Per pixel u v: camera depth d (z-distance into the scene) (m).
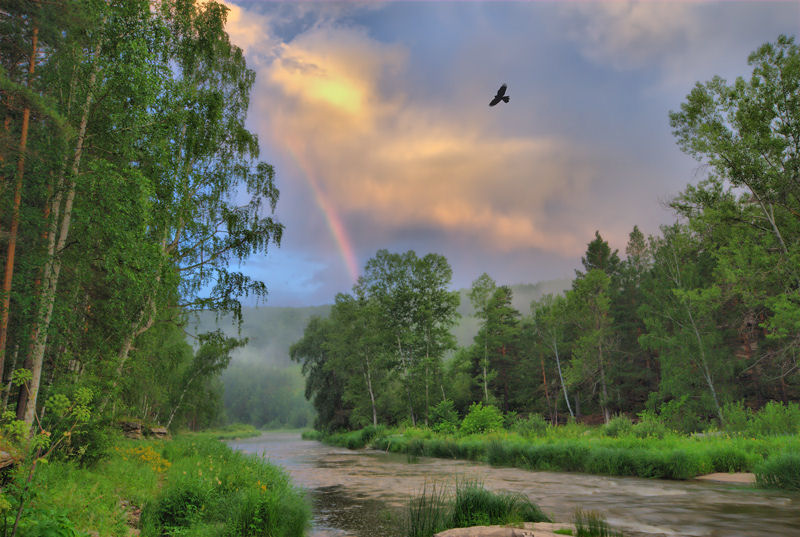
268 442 70.19
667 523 9.98
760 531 9.12
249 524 8.86
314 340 67.44
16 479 6.32
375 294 54.78
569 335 58.06
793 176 27.16
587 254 65.06
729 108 28.25
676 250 40.22
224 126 21.86
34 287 11.71
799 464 14.59
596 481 17.69
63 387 12.24
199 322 21.28
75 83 13.38
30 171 11.59
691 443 22.55
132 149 14.34
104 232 12.78
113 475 11.45
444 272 54.50
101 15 13.63
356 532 10.46
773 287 30.19
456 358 56.31
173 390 41.94
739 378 38.38
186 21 20.12
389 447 38.97
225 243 21.03
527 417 56.06
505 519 9.39
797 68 25.75
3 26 11.96
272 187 22.66
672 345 38.88
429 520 9.95
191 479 11.10
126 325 15.56
